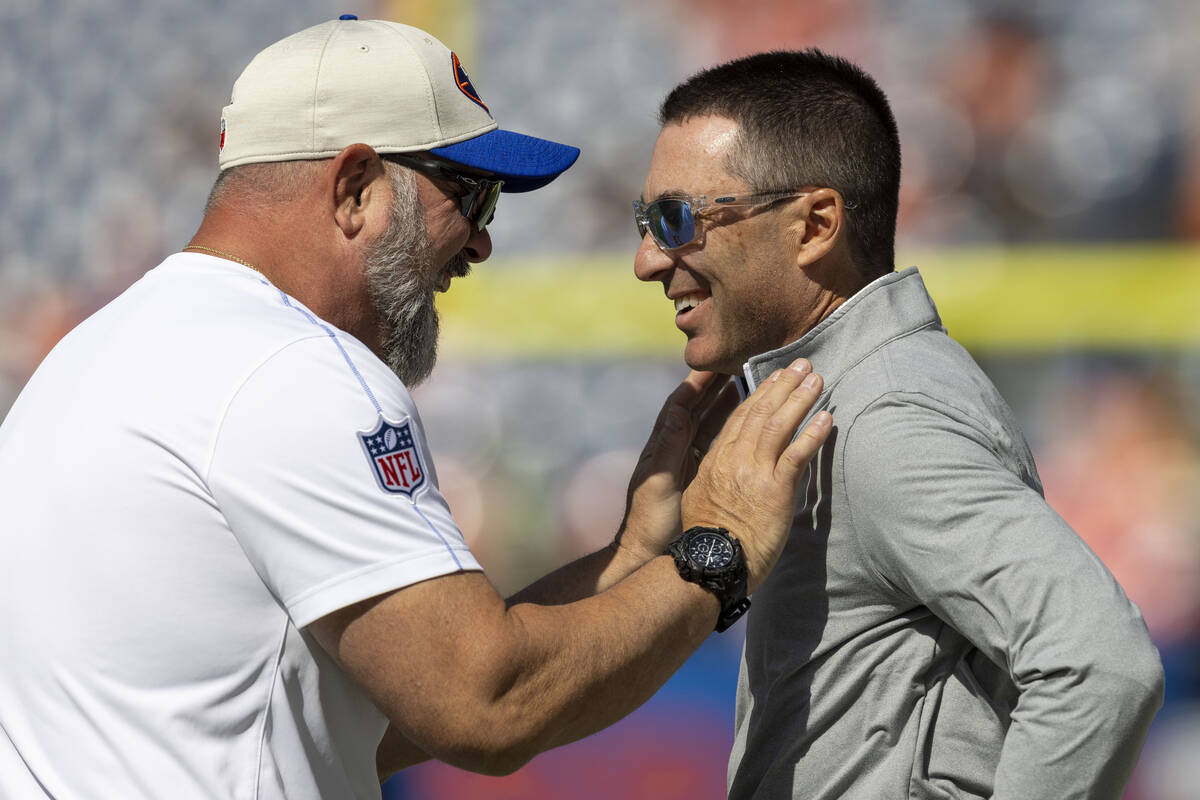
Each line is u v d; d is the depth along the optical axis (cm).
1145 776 1477
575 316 1936
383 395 549
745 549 595
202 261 599
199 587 530
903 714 607
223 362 539
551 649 543
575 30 2019
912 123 1861
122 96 2211
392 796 1509
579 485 1892
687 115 673
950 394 597
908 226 1858
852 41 1900
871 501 588
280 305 571
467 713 522
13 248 2211
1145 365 1758
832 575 620
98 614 532
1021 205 1822
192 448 529
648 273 689
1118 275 1773
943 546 562
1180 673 1542
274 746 545
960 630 571
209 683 533
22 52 2252
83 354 581
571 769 1523
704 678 1533
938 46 1859
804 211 655
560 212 1972
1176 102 1766
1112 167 1788
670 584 585
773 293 664
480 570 552
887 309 638
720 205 655
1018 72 1827
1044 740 535
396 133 617
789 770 634
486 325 1964
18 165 2233
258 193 611
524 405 1934
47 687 538
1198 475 1709
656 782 1505
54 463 553
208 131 2172
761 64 680
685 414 774
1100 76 1798
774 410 614
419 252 631
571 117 2008
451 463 1933
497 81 2044
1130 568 1675
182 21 2198
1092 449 1755
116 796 524
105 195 2195
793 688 638
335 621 529
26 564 549
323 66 611
